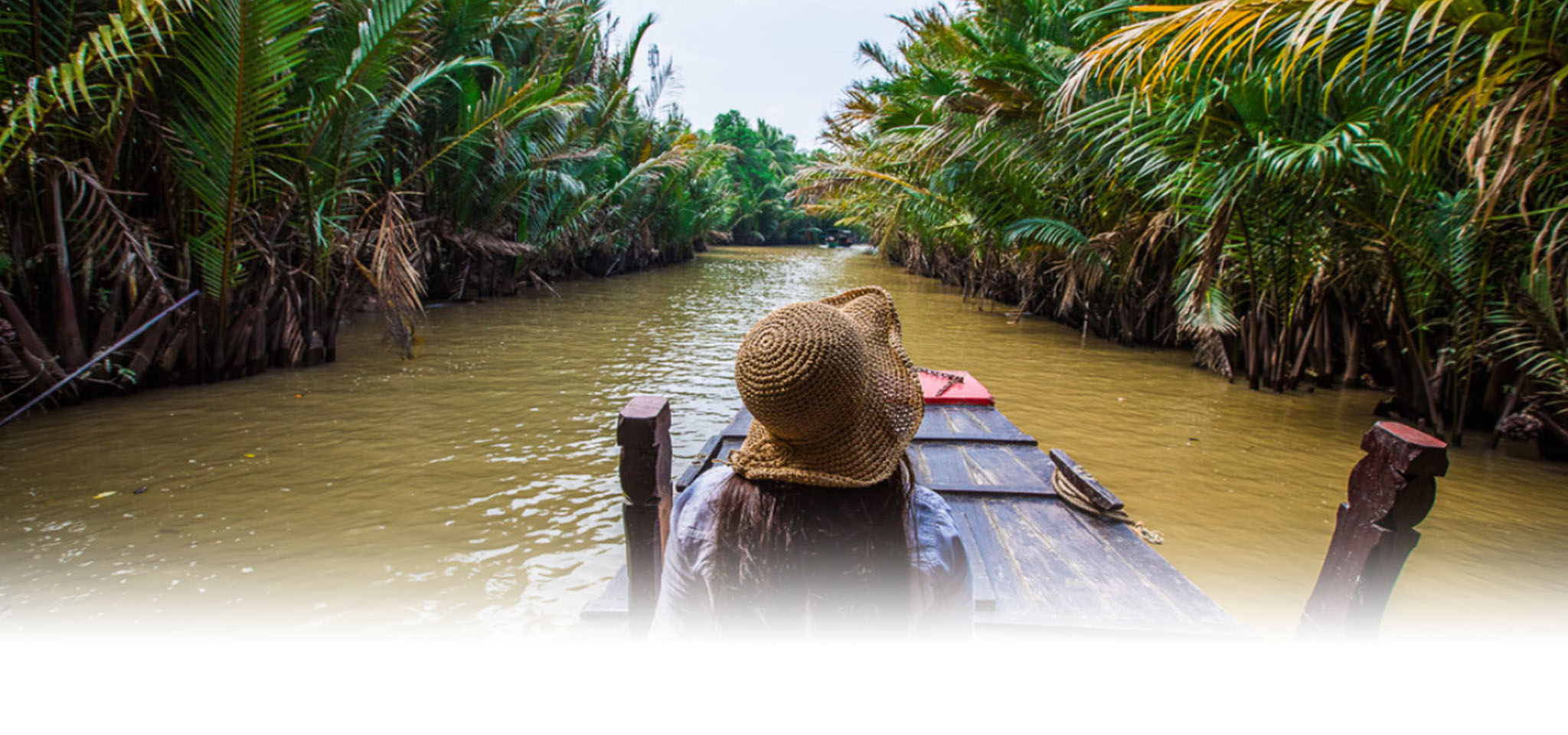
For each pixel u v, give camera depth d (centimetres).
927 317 1542
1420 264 650
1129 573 310
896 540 125
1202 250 803
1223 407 773
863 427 126
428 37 1155
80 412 660
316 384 791
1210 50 511
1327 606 229
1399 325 756
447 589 367
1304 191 677
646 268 3003
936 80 1175
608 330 1256
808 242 6956
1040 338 1270
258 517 450
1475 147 420
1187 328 930
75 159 693
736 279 2602
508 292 1798
